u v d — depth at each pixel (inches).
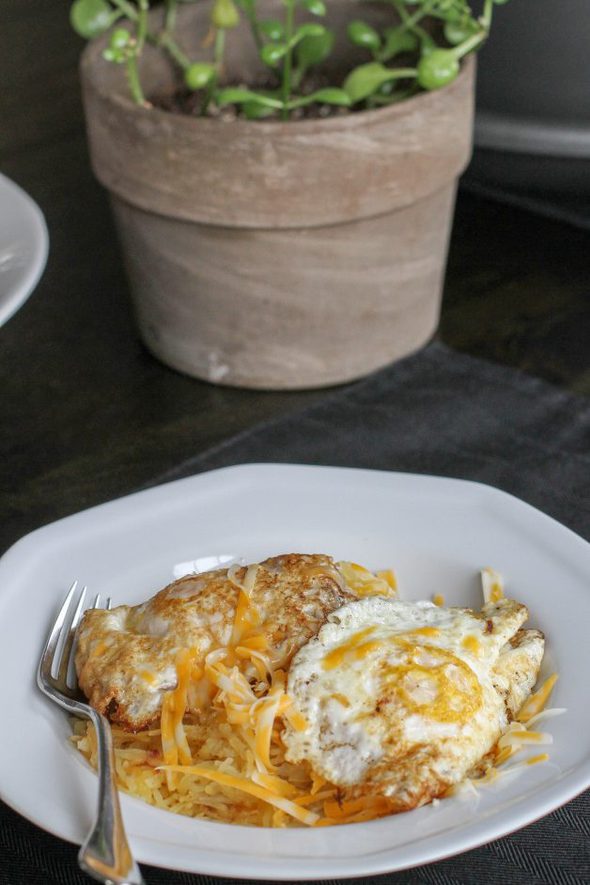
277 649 32.9
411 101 42.4
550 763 31.0
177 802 32.0
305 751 31.6
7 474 43.1
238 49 48.7
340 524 36.8
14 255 38.2
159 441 44.3
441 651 32.4
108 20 46.1
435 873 31.4
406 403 45.3
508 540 36.1
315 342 45.3
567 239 54.8
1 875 31.6
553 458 42.8
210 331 45.4
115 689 32.7
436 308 48.1
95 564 35.9
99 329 49.8
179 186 42.6
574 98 48.3
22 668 33.6
